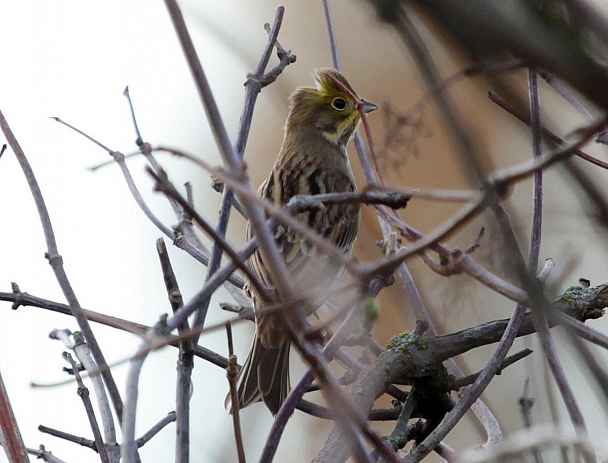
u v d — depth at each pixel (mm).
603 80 3500
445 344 8211
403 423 8203
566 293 8266
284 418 6121
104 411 7438
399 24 4176
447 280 7188
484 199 4855
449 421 7086
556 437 4891
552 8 3570
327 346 6180
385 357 8180
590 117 6891
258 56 9781
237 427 5883
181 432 6617
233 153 5238
